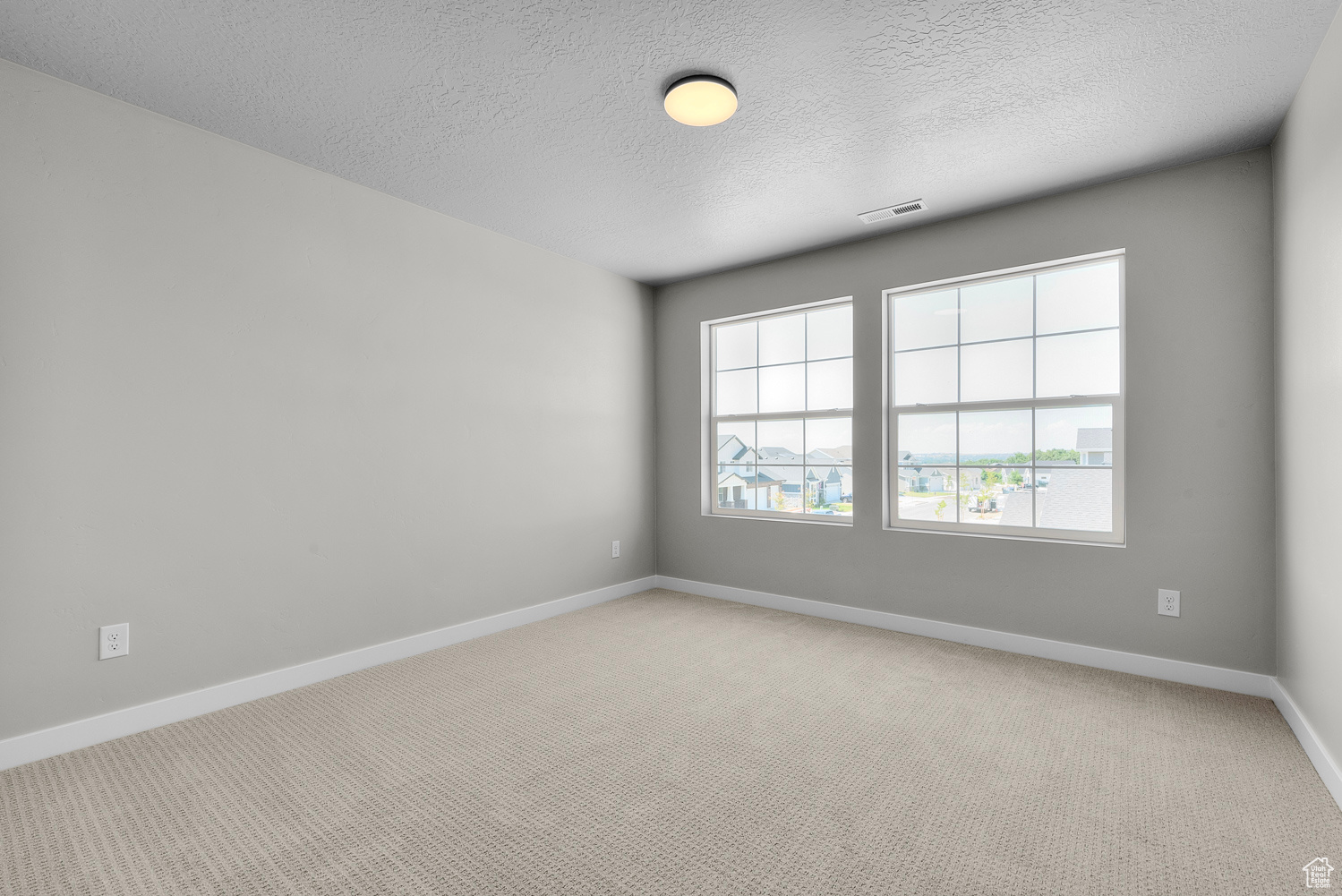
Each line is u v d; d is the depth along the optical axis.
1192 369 2.65
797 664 2.94
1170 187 2.71
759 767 1.98
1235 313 2.56
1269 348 2.50
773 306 4.00
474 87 2.12
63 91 2.08
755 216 3.26
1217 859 1.51
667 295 4.56
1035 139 2.46
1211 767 1.96
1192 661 2.67
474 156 2.62
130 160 2.22
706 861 1.52
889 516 3.57
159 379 2.29
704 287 4.36
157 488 2.29
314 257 2.74
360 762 2.02
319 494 2.76
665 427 4.57
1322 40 1.85
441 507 3.24
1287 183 2.25
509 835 1.63
